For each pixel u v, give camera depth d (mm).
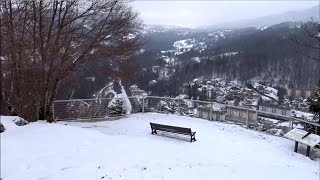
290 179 10734
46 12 17734
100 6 18344
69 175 10195
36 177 10125
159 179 9852
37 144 12891
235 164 12156
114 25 18750
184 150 13602
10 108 20047
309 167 12531
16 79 19312
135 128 17516
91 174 10273
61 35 17812
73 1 17562
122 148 13336
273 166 12227
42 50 17453
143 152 12945
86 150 12828
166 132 16703
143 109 21391
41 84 18234
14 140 12906
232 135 16594
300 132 14578
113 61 19688
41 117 18672
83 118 19641
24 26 18203
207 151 13672
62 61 17875
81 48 18234
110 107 20469
